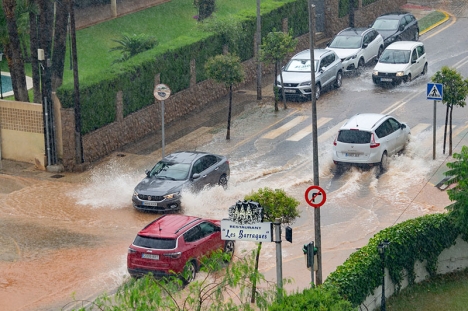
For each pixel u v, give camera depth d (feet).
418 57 227.20
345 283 99.55
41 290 118.62
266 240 87.10
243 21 226.58
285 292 78.79
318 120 198.18
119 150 185.88
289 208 107.04
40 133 176.76
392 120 171.63
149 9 281.33
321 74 215.10
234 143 185.78
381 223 138.62
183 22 276.41
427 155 170.91
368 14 282.56
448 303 110.83
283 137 187.93
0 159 176.65
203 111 209.77
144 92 194.18
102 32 261.03
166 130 197.36
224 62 184.14
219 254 85.25
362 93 217.77
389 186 156.15
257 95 217.36
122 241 136.15
